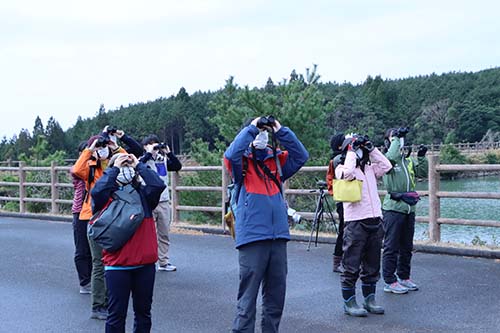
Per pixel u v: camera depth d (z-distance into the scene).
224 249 9.86
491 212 17.16
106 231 4.49
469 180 28.52
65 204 16.34
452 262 8.08
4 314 6.38
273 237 4.52
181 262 8.84
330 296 6.69
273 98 14.55
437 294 6.53
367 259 5.91
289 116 14.02
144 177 4.67
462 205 19.14
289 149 4.68
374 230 5.80
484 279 7.12
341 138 7.59
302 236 10.27
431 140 50.78
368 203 5.80
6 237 11.85
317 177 12.89
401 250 6.69
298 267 8.20
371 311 5.93
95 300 6.14
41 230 12.80
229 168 4.58
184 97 61.16
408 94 59.66
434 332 5.31
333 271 7.89
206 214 14.15
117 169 4.66
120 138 6.34
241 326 4.49
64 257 9.59
